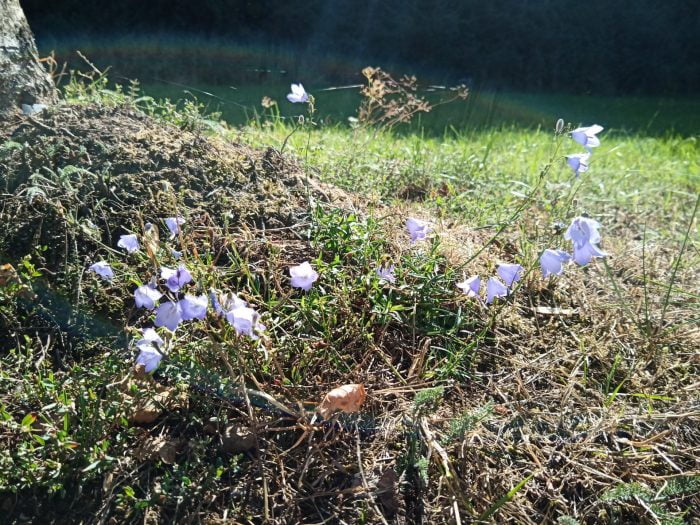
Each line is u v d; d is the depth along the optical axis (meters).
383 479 0.35
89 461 0.33
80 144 0.48
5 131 0.49
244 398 0.37
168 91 1.52
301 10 2.07
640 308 0.52
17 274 0.38
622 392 0.43
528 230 0.60
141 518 0.32
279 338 0.40
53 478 0.32
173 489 0.33
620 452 0.38
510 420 0.40
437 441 0.36
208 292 0.39
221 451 0.35
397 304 0.45
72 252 0.43
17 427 0.33
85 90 0.72
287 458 0.36
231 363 0.37
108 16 1.95
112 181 0.46
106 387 0.35
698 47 2.43
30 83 0.57
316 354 0.40
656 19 2.36
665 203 0.85
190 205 0.47
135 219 0.45
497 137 1.20
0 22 0.56
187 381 0.37
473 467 0.37
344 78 1.99
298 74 1.95
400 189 0.68
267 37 2.08
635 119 1.85
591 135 0.45
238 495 0.34
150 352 0.33
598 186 0.85
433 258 0.46
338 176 0.64
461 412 0.39
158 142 0.50
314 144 0.77
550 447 0.39
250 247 0.45
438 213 0.62
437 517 0.34
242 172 0.52
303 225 0.48
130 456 0.34
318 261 0.43
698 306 0.53
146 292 0.34
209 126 0.62
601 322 0.49
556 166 0.94
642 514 0.36
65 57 1.81
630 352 0.47
